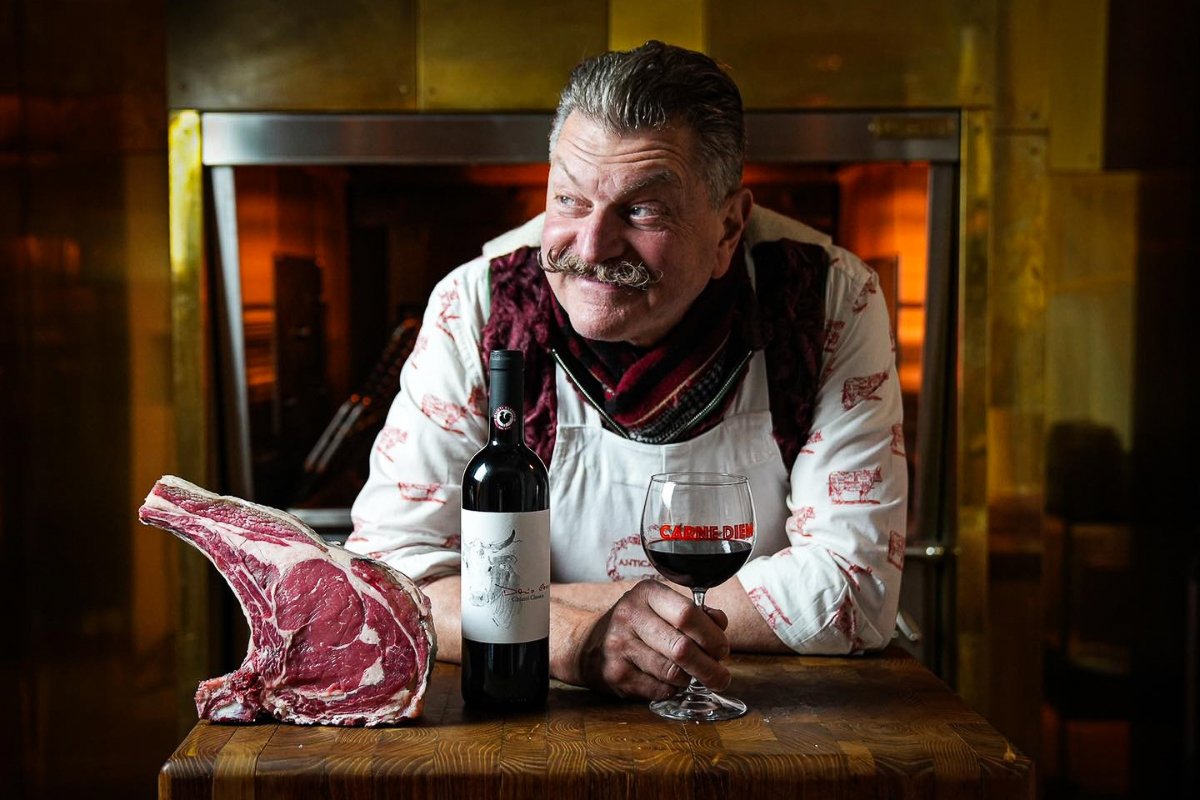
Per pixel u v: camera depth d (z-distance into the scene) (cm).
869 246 252
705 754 96
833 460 137
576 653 112
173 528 107
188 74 239
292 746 98
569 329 138
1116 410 282
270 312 251
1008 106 242
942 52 241
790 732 102
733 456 140
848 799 95
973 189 243
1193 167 277
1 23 261
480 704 107
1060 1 277
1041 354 245
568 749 98
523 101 240
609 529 140
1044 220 243
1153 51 277
